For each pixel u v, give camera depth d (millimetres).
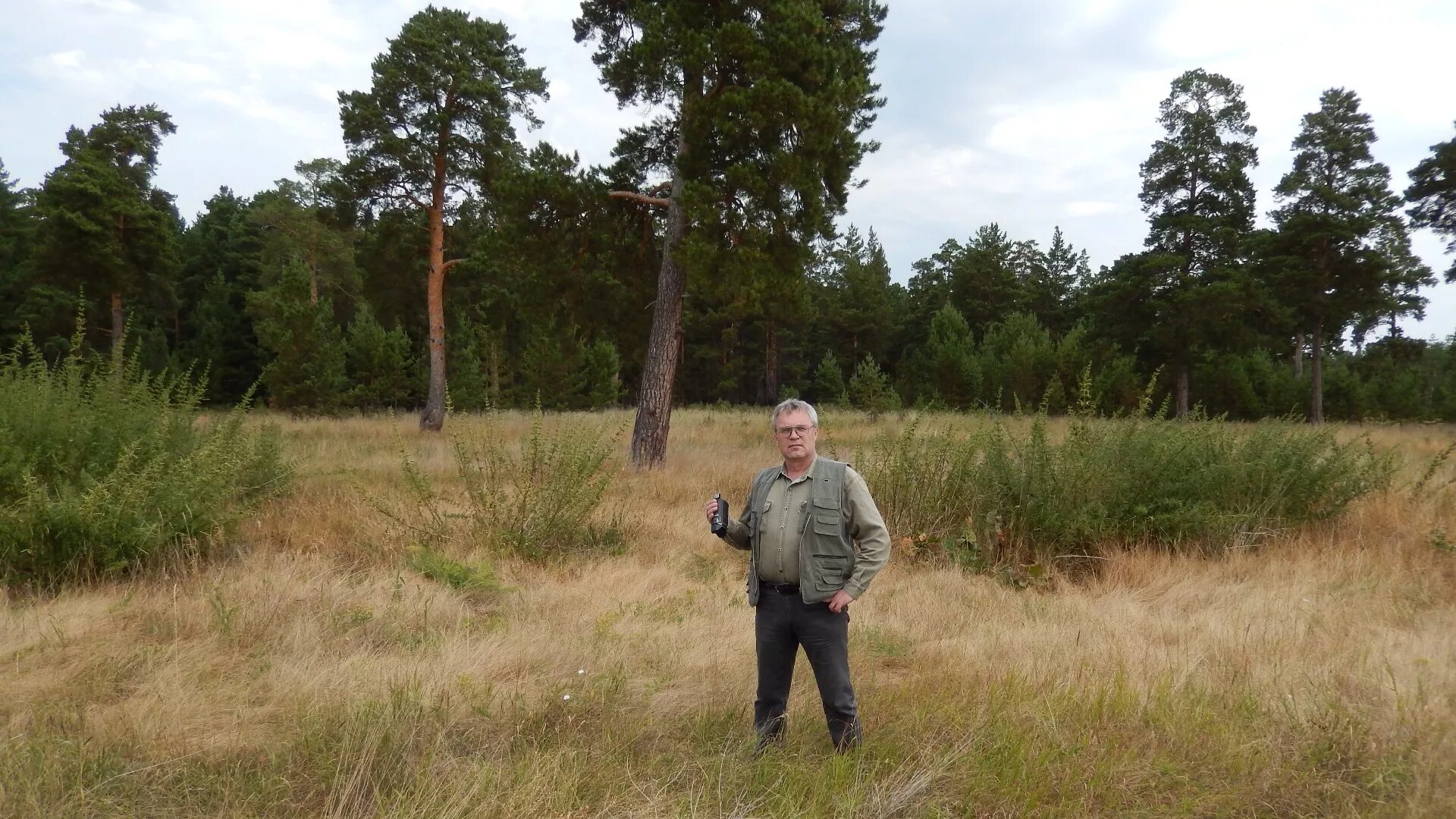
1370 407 35375
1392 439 15844
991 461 8297
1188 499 8133
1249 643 5125
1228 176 31906
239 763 3365
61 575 6055
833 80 12109
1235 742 3662
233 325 42969
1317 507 8641
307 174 49906
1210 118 32812
